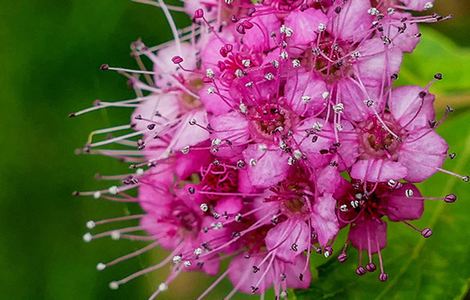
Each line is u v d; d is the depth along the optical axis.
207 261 0.10
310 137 0.09
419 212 0.09
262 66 0.09
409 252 0.10
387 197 0.09
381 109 0.09
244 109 0.09
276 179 0.09
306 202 0.09
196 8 0.10
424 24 0.12
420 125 0.09
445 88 0.10
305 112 0.09
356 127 0.09
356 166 0.09
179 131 0.09
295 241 0.09
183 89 0.10
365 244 0.09
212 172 0.09
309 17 0.09
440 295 0.09
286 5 0.09
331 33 0.09
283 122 0.09
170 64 0.10
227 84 0.09
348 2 0.09
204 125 0.09
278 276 0.09
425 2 0.09
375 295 0.09
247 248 0.09
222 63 0.09
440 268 0.09
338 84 0.09
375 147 0.09
